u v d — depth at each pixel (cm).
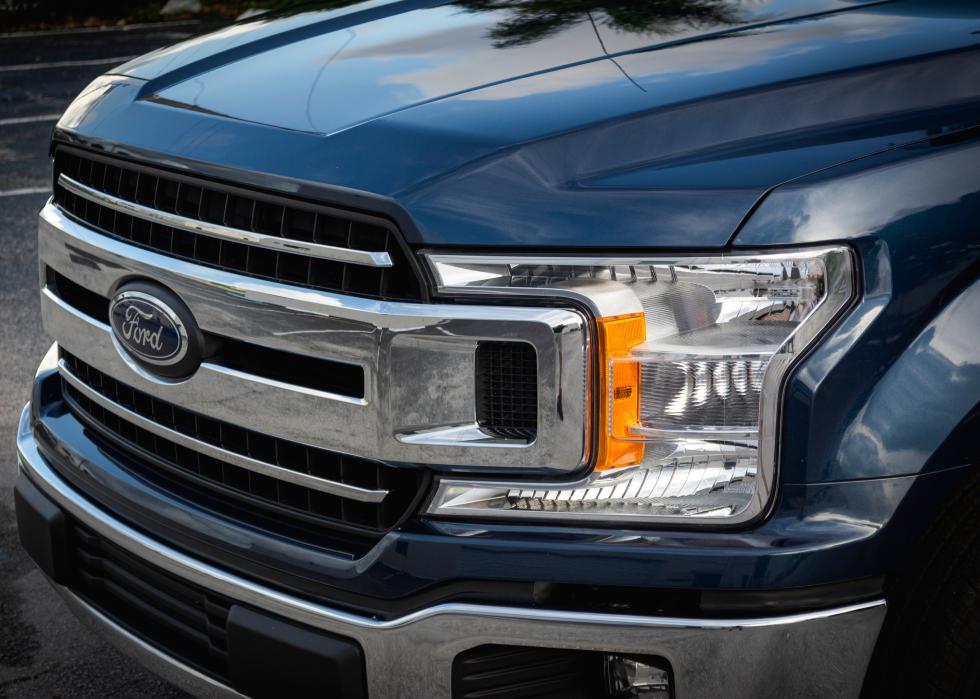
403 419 175
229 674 202
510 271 170
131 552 212
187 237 199
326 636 185
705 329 169
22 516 239
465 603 174
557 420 168
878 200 168
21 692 273
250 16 290
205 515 202
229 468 204
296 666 188
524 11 241
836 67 192
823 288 165
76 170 228
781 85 188
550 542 171
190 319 197
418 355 172
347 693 184
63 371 240
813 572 166
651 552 168
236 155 192
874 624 172
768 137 180
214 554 198
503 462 172
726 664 169
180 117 209
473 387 171
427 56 218
